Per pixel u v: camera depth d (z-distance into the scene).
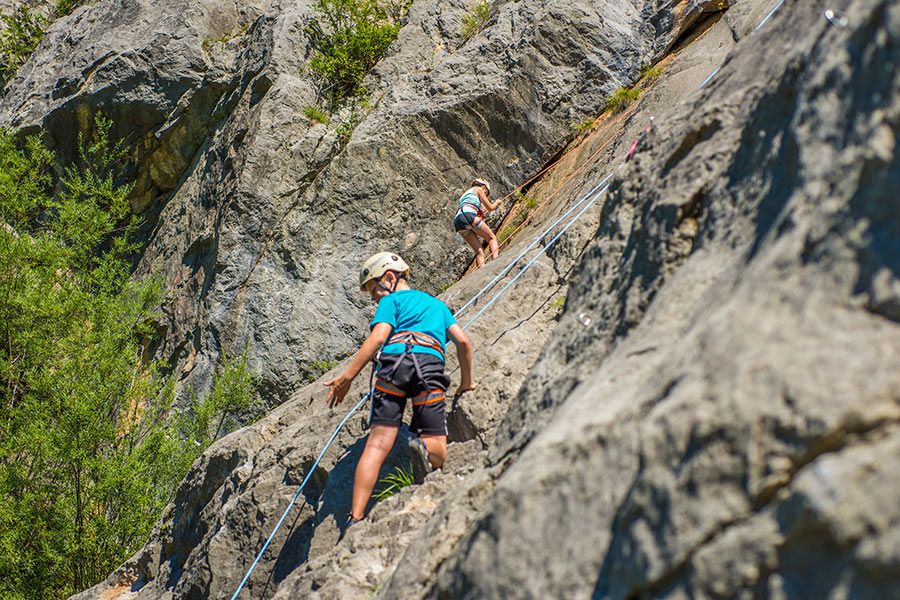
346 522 4.92
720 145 3.55
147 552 7.54
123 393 10.93
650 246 3.54
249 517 5.76
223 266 12.24
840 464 1.90
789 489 1.99
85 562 9.74
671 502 2.15
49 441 9.72
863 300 2.16
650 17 11.86
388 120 12.12
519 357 5.21
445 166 11.94
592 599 2.28
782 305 2.30
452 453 4.82
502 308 6.12
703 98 4.11
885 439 1.92
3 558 9.42
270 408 11.51
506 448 3.54
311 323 11.76
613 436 2.50
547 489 2.56
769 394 2.10
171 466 10.38
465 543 2.77
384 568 3.90
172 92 14.65
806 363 2.10
